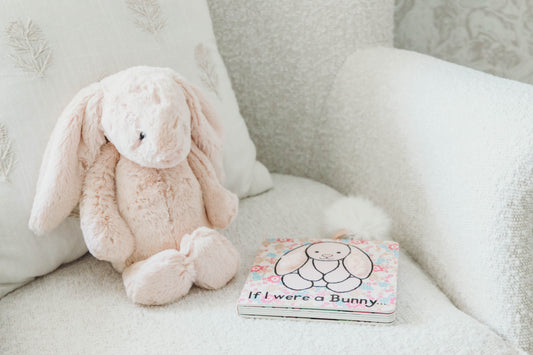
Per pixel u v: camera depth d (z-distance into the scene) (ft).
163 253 2.37
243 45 3.60
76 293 2.50
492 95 2.42
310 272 2.47
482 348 2.08
